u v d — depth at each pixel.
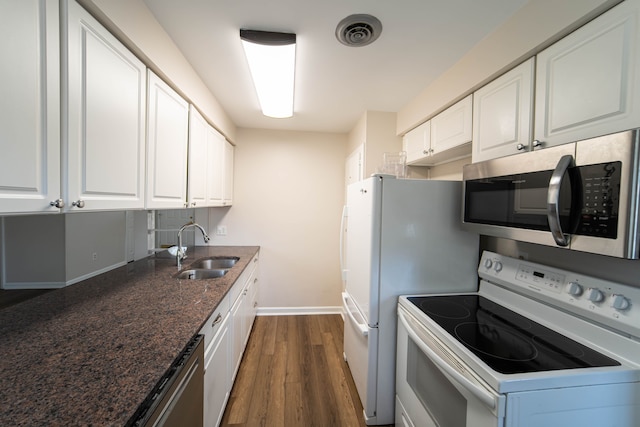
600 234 0.76
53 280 1.41
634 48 0.78
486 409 0.82
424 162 2.29
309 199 3.23
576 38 0.95
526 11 1.13
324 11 1.22
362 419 1.63
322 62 1.64
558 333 1.10
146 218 2.24
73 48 0.82
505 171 1.16
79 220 1.52
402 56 1.57
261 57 1.52
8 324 1.01
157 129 1.35
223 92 2.14
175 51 1.47
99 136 0.95
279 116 2.61
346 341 2.20
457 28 1.32
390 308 1.56
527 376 0.80
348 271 2.08
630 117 0.79
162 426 0.74
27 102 0.70
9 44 0.65
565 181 0.85
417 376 1.28
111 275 1.69
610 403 0.82
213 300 1.30
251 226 3.18
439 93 1.80
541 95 1.09
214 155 2.32
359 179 2.59
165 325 1.02
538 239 0.99
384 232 1.55
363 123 2.51
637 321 0.87
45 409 0.60
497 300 1.44
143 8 1.15
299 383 1.96
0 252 1.35
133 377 0.72
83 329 0.98
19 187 0.68
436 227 1.58
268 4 1.18
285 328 2.86
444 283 1.60
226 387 1.63
